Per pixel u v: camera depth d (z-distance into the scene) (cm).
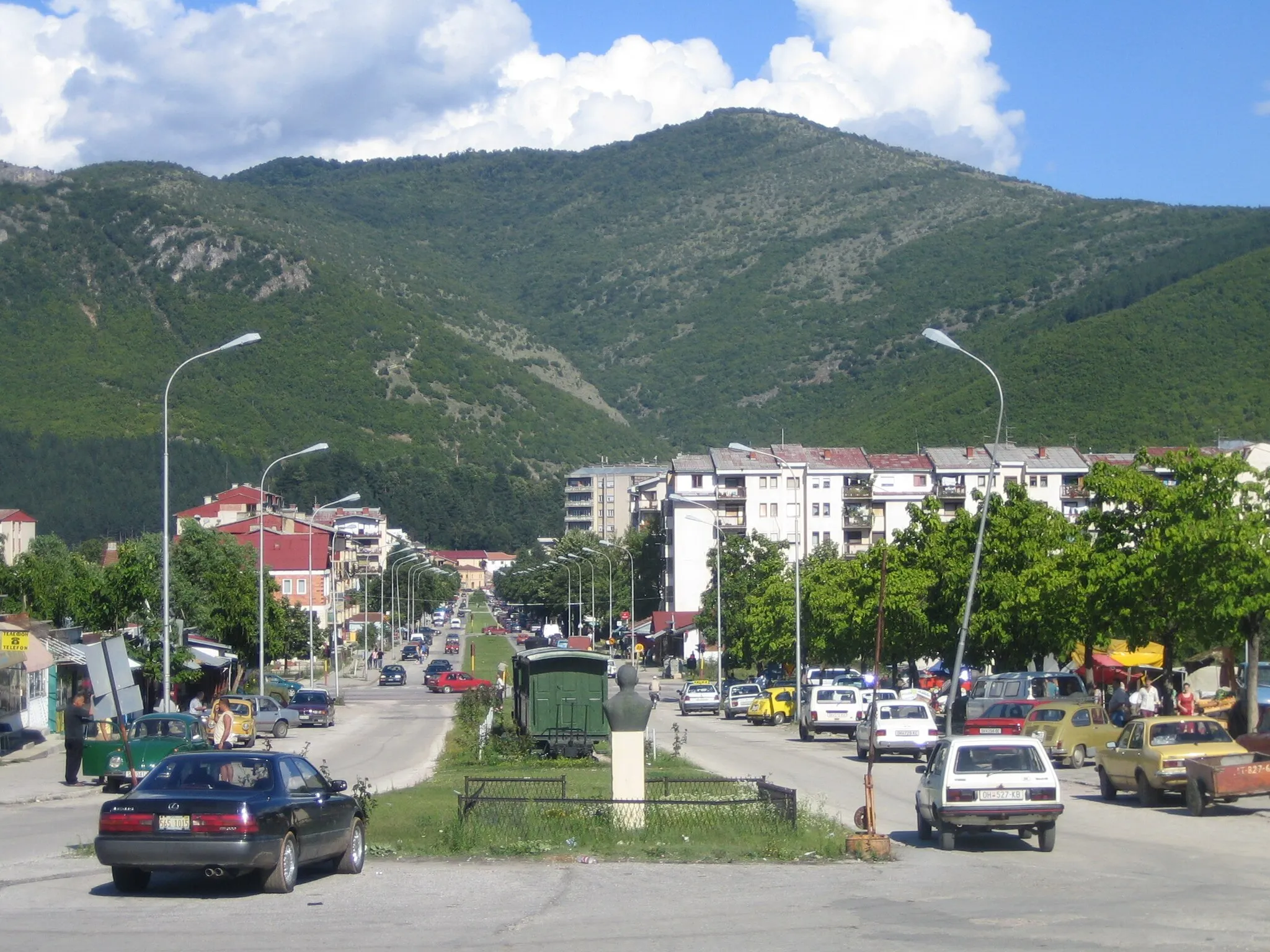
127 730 2853
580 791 2489
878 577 4900
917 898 1403
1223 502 3544
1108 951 1101
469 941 1154
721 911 1318
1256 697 3266
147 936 1181
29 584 4947
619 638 12612
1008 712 3541
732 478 10688
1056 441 11162
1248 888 1479
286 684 6731
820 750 4078
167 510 3625
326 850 1528
